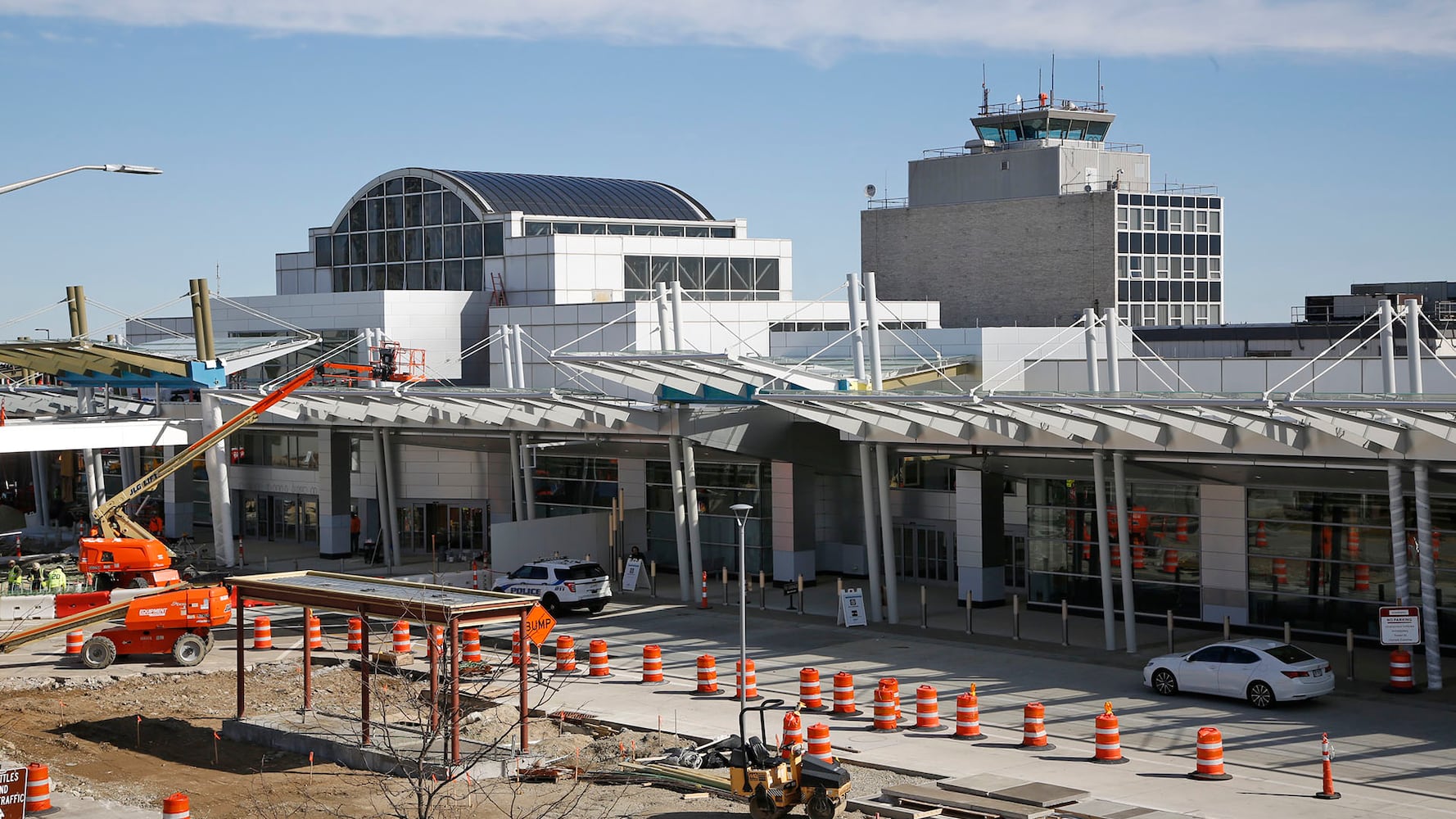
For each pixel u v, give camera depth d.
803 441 49.31
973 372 50.59
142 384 56.97
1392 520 32.31
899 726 29.70
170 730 31.08
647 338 58.56
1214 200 112.88
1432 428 30.44
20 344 55.72
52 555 56.59
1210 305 113.06
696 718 30.80
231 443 68.94
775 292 74.56
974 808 22.86
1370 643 37.47
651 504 55.88
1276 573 39.22
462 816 23.89
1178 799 23.80
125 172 26.39
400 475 61.28
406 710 31.61
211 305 73.12
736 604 46.91
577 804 23.88
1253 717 29.73
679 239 71.56
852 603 42.12
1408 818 22.55
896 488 51.28
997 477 45.59
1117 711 30.64
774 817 23.11
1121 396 34.38
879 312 69.19
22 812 22.52
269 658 39.06
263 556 62.06
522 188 74.00
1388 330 35.06
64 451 78.50
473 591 28.91
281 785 26.38
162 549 43.78
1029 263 106.69
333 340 68.44
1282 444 33.28
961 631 41.03
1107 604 37.69
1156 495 41.72
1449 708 30.33
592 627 43.12
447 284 73.25
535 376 62.03
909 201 114.00
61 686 36.03
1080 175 108.50
